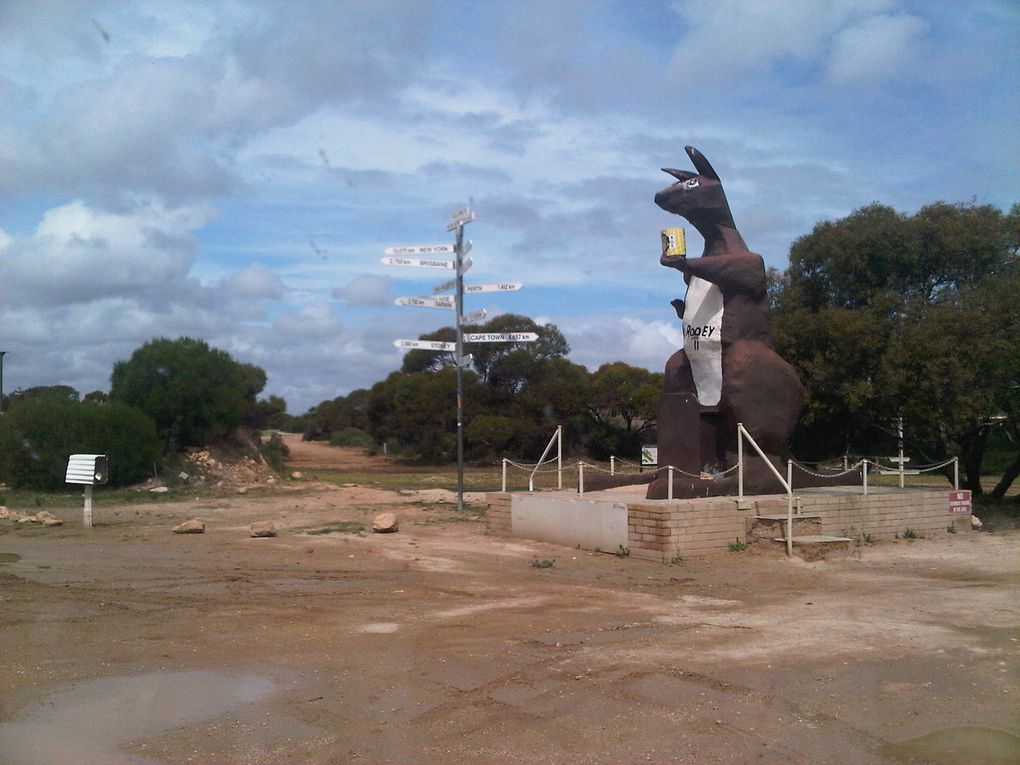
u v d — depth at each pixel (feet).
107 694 22.38
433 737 19.21
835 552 47.01
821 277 79.77
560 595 36.24
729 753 18.26
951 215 73.92
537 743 18.83
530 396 198.90
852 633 28.84
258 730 19.70
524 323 215.31
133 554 48.37
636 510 47.21
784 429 54.95
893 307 69.62
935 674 23.90
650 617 31.63
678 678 23.45
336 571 42.65
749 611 32.78
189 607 33.55
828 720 20.22
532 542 53.57
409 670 24.39
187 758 18.11
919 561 45.98
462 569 43.42
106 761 17.98
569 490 60.90
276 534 58.18
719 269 53.98
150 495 92.43
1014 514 69.26
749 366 53.62
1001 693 22.26
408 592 36.88
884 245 74.28
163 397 115.34
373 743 18.88
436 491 97.60
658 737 19.13
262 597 35.70
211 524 65.67
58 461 96.32
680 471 51.65
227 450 124.77
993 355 62.13
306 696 22.08
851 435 80.64
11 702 21.77
